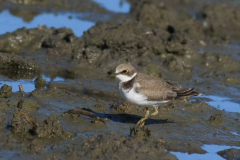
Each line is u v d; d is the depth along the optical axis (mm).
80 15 24703
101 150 9070
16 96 12406
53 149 9211
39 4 25844
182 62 16875
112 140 9250
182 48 18078
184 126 11500
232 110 13312
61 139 9820
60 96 12789
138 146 9297
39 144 9102
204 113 12789
